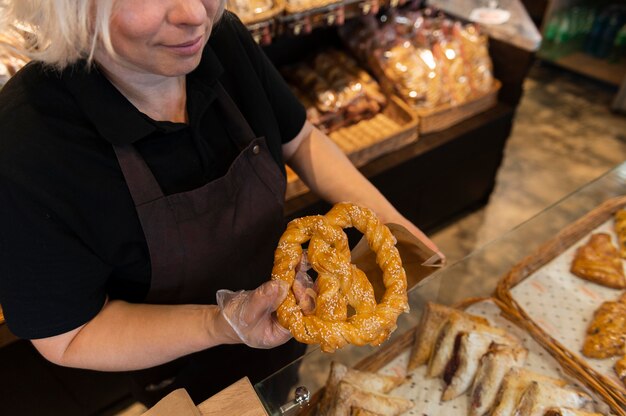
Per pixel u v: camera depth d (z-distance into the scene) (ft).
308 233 3.25
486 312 4.11
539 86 12.92
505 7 8.40
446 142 7.90
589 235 4.89
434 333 3.83
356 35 8.24
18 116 2.66
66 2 2.20
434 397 3.62
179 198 3.10
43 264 2.69
